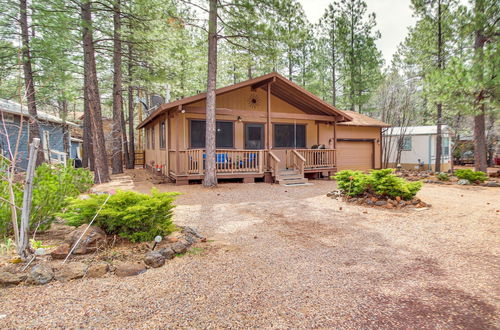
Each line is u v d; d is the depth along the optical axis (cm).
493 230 511
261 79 1130
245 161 1153
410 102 1895
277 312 244
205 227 520
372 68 2259
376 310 251
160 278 301
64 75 1291
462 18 1196
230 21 970
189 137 1180
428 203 750
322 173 1377
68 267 299
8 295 254
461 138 2328
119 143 1598
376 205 713
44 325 213
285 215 623
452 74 1062
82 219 386
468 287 297
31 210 385
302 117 1275
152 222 391
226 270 329
